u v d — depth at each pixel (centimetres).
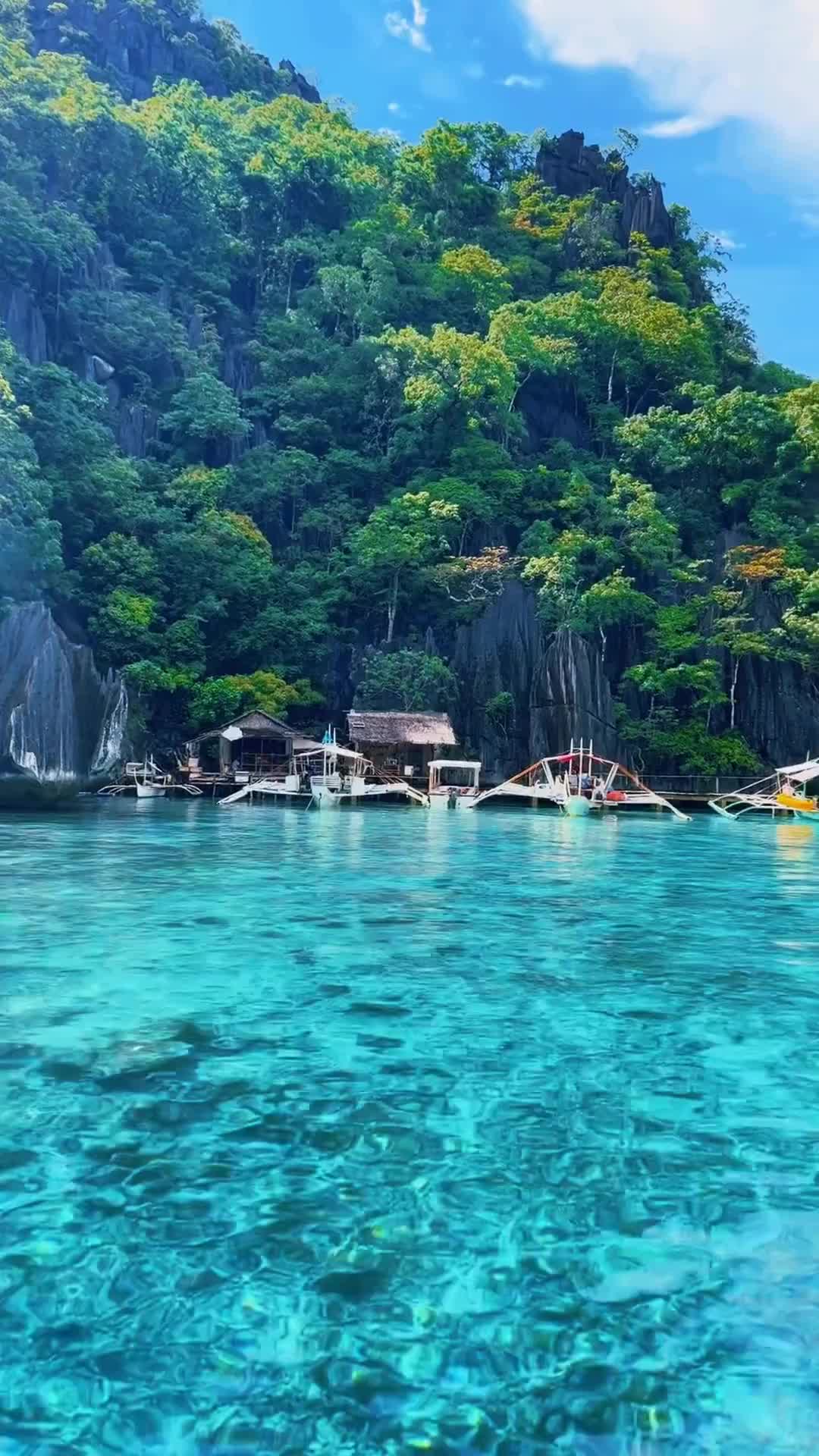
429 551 6062
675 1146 570
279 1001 874
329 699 5812
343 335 7881
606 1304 411
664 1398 356
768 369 8594
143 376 6906
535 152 10569
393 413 7288
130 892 1538
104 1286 416
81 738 3591
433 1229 468
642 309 7681
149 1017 812
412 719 5262
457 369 6888
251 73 11281
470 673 5744
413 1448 330
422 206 9156
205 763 5331
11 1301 405
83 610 5184
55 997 873
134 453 6531
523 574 5875
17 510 4331
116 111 8069
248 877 1752
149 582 5381
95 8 10212
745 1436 338
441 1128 589
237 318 7962
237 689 5322
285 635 5791
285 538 6550
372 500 6881
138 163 7931
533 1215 484
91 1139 561
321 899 1509
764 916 1430
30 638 3388
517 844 2667
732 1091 662
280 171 8750
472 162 9981
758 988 954
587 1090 659
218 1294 412
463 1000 891
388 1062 710
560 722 5562
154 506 5784
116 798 4591
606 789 4559
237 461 6850
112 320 6912
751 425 6769
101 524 5572
